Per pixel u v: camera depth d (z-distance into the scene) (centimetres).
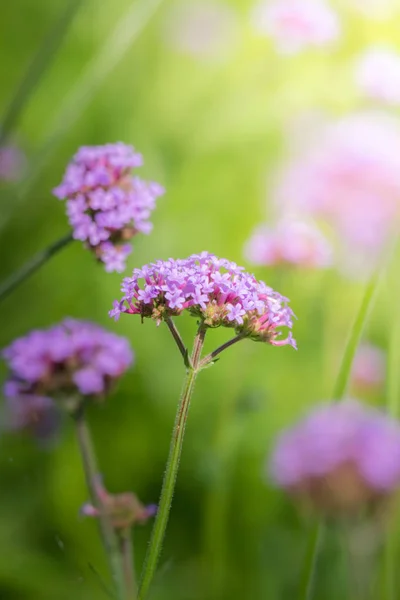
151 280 37
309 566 41
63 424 54
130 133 71
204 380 58
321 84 69
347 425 36
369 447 36
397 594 46
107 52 52
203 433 56
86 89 52
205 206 68
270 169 68
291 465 36
